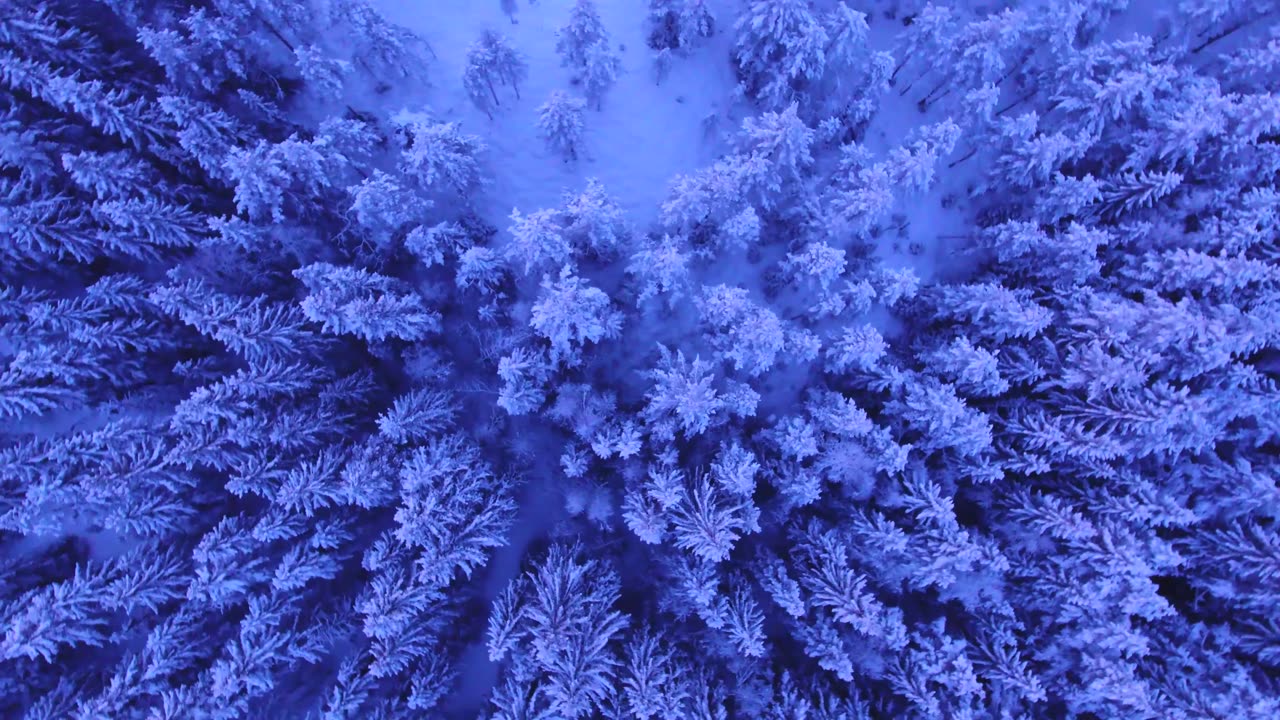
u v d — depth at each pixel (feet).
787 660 57.21
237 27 54.19
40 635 47.39
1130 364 50.67
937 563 50.57
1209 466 53.72
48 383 51.13
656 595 57.62
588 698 48.39
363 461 51.01
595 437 56.03
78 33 51.78
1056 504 52.39
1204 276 51.83
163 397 54.29
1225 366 52.90
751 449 57.77
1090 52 56.18
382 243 55.36
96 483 48.39
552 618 50.44
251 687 50.06
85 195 52.39
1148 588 49.03
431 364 56.85
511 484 57.72
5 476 49.29
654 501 54.24
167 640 49.83
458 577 58.49
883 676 51.85
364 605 49.26
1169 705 49.62
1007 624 53.01
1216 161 57.36
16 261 50.90
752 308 55.21
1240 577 51.70
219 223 50.01
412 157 53.83
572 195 58.95
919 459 56.18
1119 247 58.54
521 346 55.88
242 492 48.91
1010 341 57.21
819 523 56.08
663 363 57.47
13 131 49.19
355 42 59.77
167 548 53.42
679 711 49.19
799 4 54.34
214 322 49.08
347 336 56.75
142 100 50.88
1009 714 51.03
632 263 58.08
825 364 59.82
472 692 59.36
